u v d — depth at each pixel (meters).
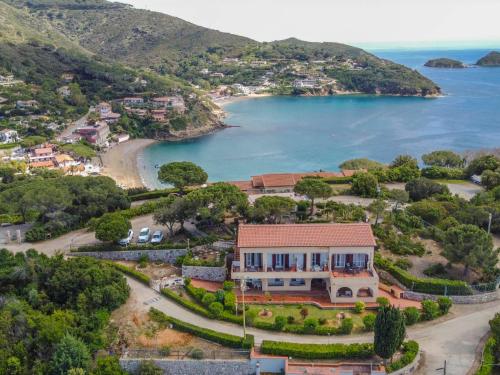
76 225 102.00
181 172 121.31
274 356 59.38
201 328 64.50
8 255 81.50
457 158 165.00
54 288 72.12
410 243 86.56
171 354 60.66
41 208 98.69
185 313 69.56
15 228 105.81
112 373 56.81
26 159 189.62
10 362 57.44
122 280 73.69
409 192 116.62
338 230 76.31
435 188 116.31
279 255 75.44
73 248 90.12
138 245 88.25
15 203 101.50
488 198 106.69
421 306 69.88
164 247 86.50
